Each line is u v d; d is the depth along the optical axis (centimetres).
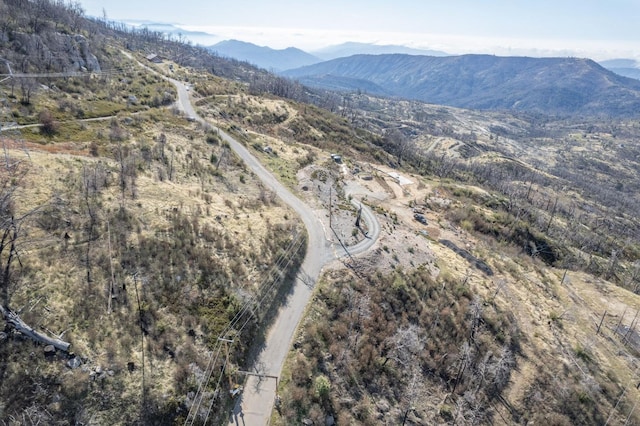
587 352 6925
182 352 4669
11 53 11856
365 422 4862
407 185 12900
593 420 5731
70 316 4494
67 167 7075
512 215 12850
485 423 5356
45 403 3753
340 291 6588
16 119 8681
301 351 5372
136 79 15662
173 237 6231
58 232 5494
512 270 9050
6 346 3934
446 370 5897
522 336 6888
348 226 8662
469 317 6825
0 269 4612
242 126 14150
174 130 11112
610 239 16600
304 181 10569
